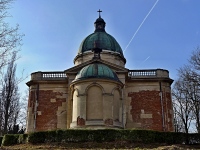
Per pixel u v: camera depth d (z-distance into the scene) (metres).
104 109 25.05
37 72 34.31
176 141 21.34
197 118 39.09
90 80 25.97
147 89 33.28
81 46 37.38
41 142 20.73
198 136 21.92
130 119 32.06
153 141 20.53
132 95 33.06
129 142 20.14
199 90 34.00
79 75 27.34
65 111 32.47
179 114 44.38
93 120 24.67
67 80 33.41
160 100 32.75
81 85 26.28
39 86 33.69
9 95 32.25
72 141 20.34
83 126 24.56
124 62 37.97
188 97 39.44
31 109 32.88
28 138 21.25
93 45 36.25
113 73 28.02
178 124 49.22
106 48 36.03
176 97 43.75
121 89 27.80
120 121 26.53
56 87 33.50
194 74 33.00
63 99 32.97
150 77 33.50
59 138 20.50
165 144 20.34
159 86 33.34
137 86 33.47
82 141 20.30
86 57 35.69
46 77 34.12
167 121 31.88
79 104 25.66
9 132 40.16
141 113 32.25
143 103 32.69
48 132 20.89
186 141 21.69
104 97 25.50
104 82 26.08
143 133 20.66
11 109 34.66
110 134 20.48
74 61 37.53
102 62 31.38
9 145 22.16
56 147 19.28
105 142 20.08
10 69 33.00
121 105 27.31
